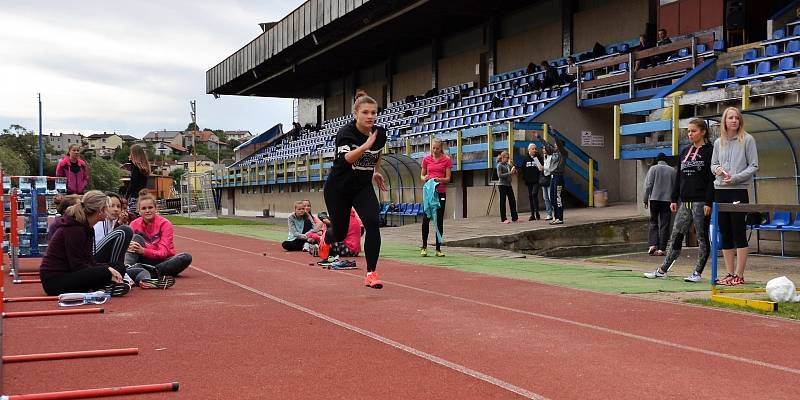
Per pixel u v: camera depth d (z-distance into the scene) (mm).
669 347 4840
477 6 30953
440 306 6523
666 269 8922
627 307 6527
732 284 7934
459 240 13922
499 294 7355
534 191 16766
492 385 3869
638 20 24234
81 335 5137
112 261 7367
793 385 3889
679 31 20469
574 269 10047
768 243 12969
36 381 3889
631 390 3787
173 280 7711
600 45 23375
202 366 4246
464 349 4742
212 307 6402
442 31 35656
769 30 18922
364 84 45125
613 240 15180
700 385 3887
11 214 8539
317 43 36156
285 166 36000
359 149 6988
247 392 3707
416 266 10398
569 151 20219
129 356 4504
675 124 15125
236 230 21609
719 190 7871
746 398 3645
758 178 13203
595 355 4590
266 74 46688
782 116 11766
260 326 5500
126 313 6066
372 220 7625
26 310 6160
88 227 6953
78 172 12750
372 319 5824
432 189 11844
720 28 19219
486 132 20484
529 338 5109
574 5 27266
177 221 28062
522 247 14258
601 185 21281
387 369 4203
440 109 31031
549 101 21625
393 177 24547
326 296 7117
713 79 17703
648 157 15883
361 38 36906
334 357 4492
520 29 30656
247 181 42031
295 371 4141
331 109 49719
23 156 88938
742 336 5207
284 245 13062
